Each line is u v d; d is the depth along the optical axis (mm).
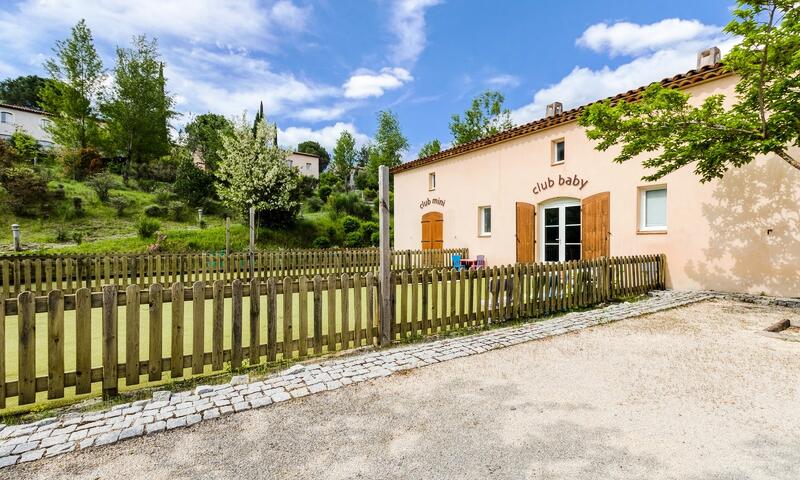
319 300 4445
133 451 2395
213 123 35625
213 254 11359
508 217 12633
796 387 3279
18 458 2295
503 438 2531
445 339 5020
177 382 3645
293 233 22734
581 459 2279
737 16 5141
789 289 7062
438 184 15680
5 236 16859
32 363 3064
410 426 2703
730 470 2152
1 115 35719
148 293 3488
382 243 4879
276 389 3355
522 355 4223
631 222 9344
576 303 6938
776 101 5371
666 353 4223
